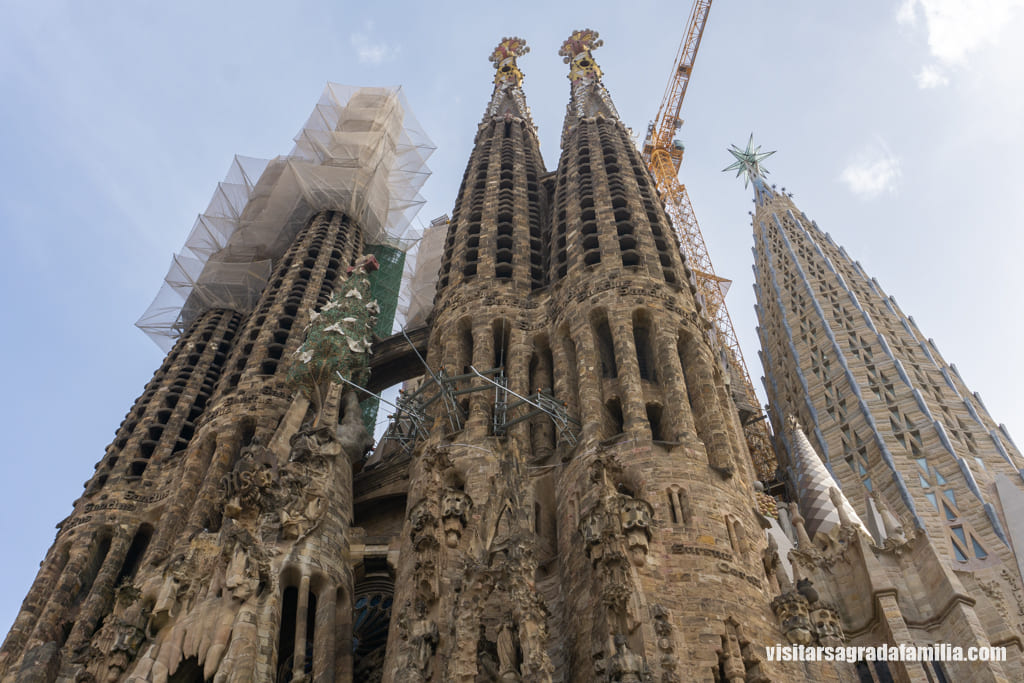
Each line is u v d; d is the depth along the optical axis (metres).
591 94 92.00
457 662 33.75
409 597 42.19
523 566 35.59
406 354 71.44
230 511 44.47
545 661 32.53
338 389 58.84
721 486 42.47
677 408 46.47
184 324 88.25
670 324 52.09
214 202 96.94
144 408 73.25
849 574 46.06
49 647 49.50
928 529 58.09
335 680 41.62
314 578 44.72
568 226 63.91
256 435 59.22
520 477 39.94
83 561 58.00
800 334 81.00
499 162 82.94
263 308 78.88
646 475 42.28
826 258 87.12
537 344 57.94
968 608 42.44
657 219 63.88
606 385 50.34
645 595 36.31
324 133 98.69
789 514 58.66
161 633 41.50
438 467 44.69
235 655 38.78
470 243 70.00
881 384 70.94
